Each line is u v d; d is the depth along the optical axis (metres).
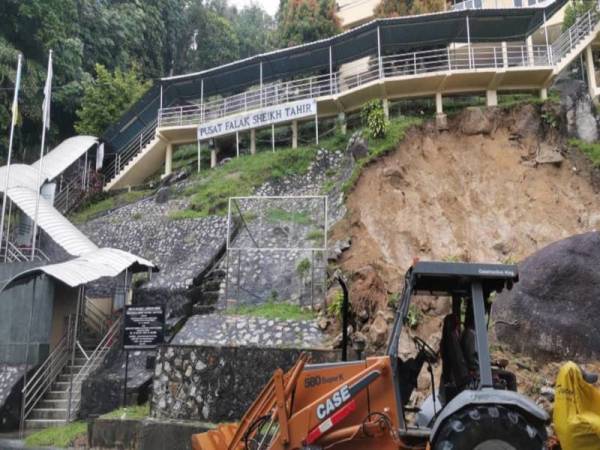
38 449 11.48
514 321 11.22
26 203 20.28
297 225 17.44
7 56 29.52
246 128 24.58
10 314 15.81
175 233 20.08
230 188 21.70
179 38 48.97
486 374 5.81
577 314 10.91
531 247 16.78
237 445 6.57
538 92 21.69
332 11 31.98
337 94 22.70
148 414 11.66
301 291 14.63
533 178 18.53
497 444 5.46
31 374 14.89
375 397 6.18
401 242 16.36
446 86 21.58
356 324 12.39
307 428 6.09
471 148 19.64
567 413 5.95
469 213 17.84
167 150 27.42
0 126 30.16
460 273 6.22
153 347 12.45
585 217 17.28
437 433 5.61
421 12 28.89
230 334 13.31
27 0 30.70
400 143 19.11
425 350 7.18
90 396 13.67
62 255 20.45
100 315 17.98
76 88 33.38
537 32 28.27
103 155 29.62
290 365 10.87
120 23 39.88
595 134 19.38
